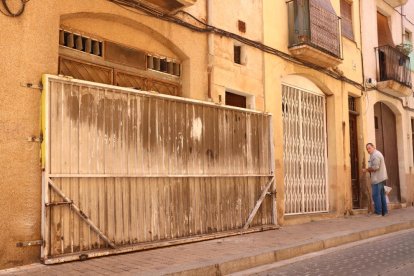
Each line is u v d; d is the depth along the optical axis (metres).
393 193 16.25
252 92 9.76
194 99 8.01
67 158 6.12
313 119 12.20
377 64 15.18
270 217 9.45
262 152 9.38
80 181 6.26
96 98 6.52
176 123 7.62
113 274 5.31
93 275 5.27
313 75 11.78
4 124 5.65
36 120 5.95
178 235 7.50
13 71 5.79
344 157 12.88
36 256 5.82
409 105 17.42
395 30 16.88
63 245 6.00
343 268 6.27
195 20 8.55
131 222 6.82
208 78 8.70
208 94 8.65
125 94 6.89
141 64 7.82
